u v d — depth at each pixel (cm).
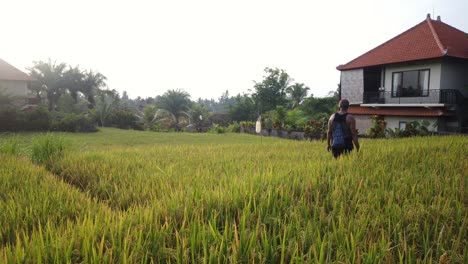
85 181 704
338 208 401
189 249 289
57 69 4688
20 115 2694
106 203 517
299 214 358
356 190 466
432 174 538
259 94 5994
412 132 1889
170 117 5747
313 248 273
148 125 4594
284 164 759
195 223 321
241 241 293
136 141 2219
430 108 2194
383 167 611
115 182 636
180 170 737
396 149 878
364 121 2631
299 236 305
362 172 566
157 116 5019
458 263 276
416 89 2305
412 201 412
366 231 322
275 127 3155
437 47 2228
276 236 304
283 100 6003
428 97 2214
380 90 2506
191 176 645
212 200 414
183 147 1385
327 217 358
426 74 2244
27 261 265
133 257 269
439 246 296
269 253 288
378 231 330
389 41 2722
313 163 698
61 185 588
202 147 1372
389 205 384
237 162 855
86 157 990
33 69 4591
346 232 317
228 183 526
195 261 274
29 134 2456
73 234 301
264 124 3394
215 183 557
